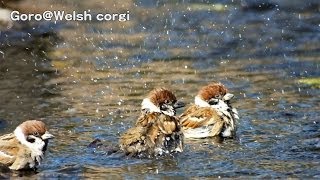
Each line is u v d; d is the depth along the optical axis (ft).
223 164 40.88
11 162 40.11
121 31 78.28
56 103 53.83
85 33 76.59
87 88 58.08
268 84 59.00
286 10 85.35
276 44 72.95
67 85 59.16
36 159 40.57
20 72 63.26
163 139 42.57
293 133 46.42
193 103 52.60
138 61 67.36
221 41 74.43
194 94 55.88
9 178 39.01
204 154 42.88
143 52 70.54
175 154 42.80
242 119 49.78
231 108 48.19
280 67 64.75
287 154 42.47
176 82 59.82
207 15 84.33
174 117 43.75
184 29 79.41
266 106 52.70
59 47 72.13
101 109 52.11
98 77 61.67
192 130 47.37
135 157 42.04
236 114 48.32
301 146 43.80
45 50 70.90
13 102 54.03
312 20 81.15
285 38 75.05
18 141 40.65
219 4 88.38
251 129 47.75
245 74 62.49
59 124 48.55
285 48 71.56
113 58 68.44
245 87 58.23
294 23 80.43
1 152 40.27
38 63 66.44
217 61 67.36
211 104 48.16
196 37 76.23
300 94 55.83
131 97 55.36
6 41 72.79
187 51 70.90
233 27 79.61
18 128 40.78
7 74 62.69
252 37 75.66
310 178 38.42
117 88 58.13
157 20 82.53
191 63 66.64
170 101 43.88
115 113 51.08
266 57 68.59
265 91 56.95
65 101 54.34
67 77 61.82
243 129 47.85
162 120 43.14
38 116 50.39
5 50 70.33
